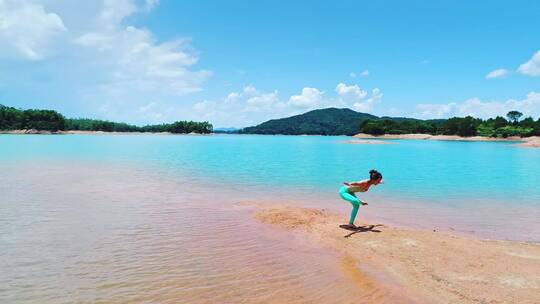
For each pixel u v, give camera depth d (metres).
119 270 8.80
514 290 8.18
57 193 18.31
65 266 8.96
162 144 82.69
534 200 18.86
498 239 12.16
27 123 151.38
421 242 11.45
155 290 7.79
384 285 8.41
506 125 152.75
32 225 12.45
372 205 17.42
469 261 9.91
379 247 11.00
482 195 20.22
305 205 17.06
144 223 13.05
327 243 11.38
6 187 19.80
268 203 17.22
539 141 90.94
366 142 111.06
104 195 18.08
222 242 11.19
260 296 7.70
